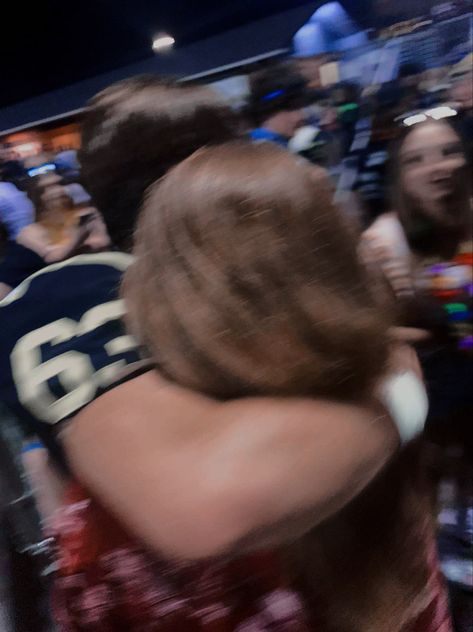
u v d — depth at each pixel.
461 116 1.64
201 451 0.42
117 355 0.50
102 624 0.52
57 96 2.89
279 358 0.43
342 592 0.51
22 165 2.47
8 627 1.33
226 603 0.49
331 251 0.47
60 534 0.55
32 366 0.52
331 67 2.28
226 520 0.40
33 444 0.99
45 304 0.56
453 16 2.18
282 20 2.42
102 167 0.64
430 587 0.59
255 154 0.51
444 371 1.30
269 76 1.98
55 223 1.28
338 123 2.01
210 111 0.66
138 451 0.43
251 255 0.45
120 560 0.50
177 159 0.64
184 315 0.45
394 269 1.28
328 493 0.42
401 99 2.01
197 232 0.46
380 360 0.47
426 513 0.60
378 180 1.74
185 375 0.45
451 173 1.33
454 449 1.31
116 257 0.62
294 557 0.49
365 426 0.44
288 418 0.42
